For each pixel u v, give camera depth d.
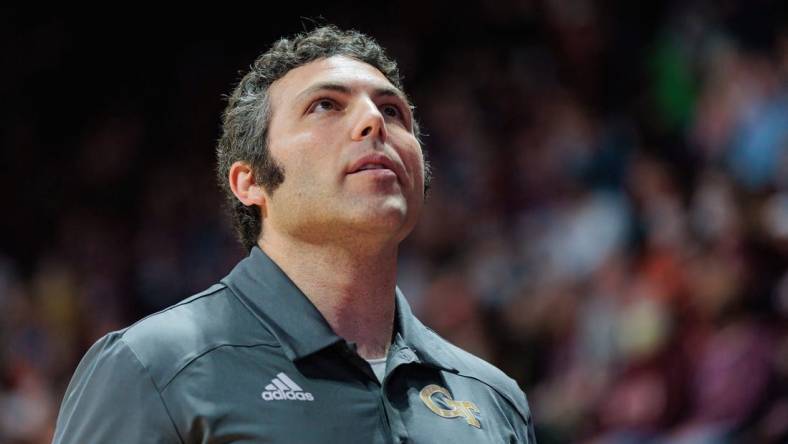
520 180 24.16
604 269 19.50
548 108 25.62
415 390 7.27
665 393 16.56
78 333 25.28
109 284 27.28
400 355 7.29
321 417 6.73
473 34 29.28
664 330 17.06
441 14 30.05
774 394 14.75
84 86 33.78
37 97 33.56
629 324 18.02
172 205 29.03
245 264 7.51
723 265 16.45
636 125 23.34
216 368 6.79
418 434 6.98
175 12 34.25
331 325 7.39
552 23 27.41
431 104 28.08
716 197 18.14
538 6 28.06
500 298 21.45
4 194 31.38
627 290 18.72
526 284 21.39
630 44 25.55
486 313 21.05
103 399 6.73
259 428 6.59
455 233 23.78
